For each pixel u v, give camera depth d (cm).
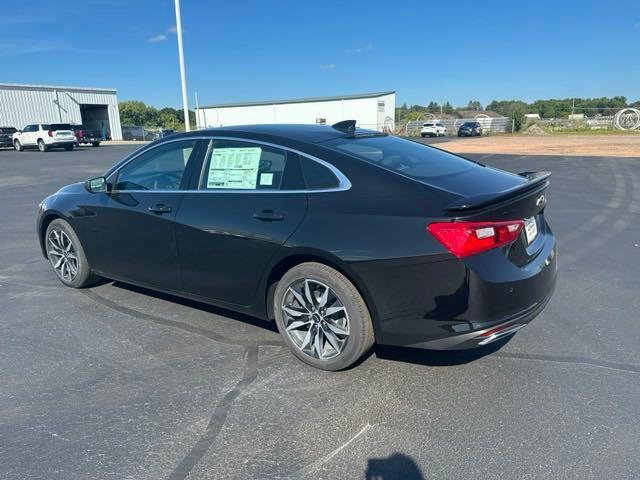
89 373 355
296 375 349
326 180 345
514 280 306
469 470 255
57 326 436
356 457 266
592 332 409
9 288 534
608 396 317
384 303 316
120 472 257
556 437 279
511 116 5556
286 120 6172
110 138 5238
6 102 4191
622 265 585
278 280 369
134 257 450
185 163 416
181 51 1748
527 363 360
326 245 325
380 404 313
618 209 916
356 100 5734
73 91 4750
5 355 383
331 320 344
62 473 256
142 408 312
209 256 390
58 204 512
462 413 303
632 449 268
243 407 312
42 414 307
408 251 303
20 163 2267
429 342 312
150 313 462
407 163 361
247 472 256
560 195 1078
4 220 927
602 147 2586
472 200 294
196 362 370
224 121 6538
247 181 379
